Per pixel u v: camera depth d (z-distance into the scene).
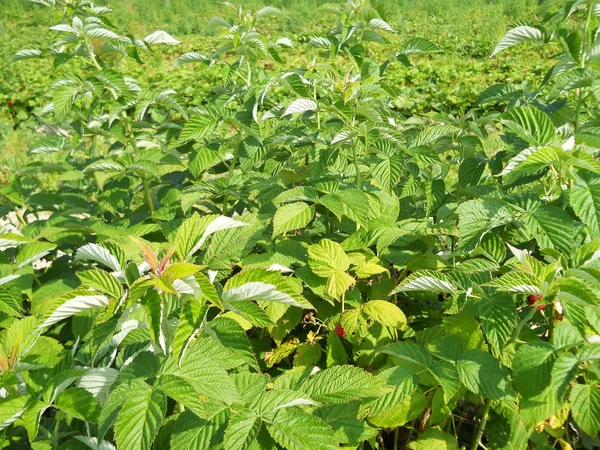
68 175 3.05
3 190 3.12
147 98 3.00
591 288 1.77
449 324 2.09
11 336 1.82
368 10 3.35
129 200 3.38
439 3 26.72
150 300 1.51
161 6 31.19
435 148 2.94
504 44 2.59
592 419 1.75
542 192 2.39
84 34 2.90
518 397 1.98
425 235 2.54
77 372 1.63
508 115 2.10
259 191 2.67
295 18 23.98
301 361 2.31
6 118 10.73
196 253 2.38
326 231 2.78
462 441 2.32
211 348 1.74
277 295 1.66
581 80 2.24
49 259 3.12
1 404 1.60
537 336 2.13
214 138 3.14
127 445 1.44
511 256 2.40
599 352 1.71
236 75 3.10
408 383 1.87
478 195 2.26
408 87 12.11
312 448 1.50
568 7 2.43
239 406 1.66
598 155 2.33
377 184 2.52
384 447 2.39
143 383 1.58
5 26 24.55
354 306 2.30
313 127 2.95
